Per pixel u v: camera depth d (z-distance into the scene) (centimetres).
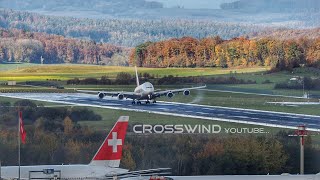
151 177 16525
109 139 18575
